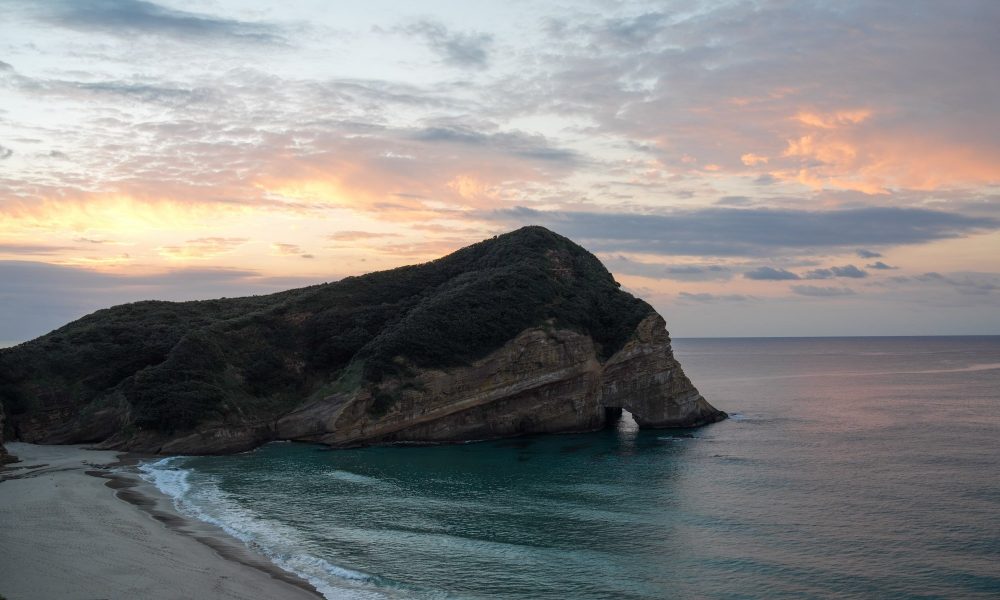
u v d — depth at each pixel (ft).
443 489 158.10
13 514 123.44
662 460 192.65
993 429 237.25
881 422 258.37
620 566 106.22
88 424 212.43
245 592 89.71
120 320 261.24
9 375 214.69
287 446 214.69
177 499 142.31
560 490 156.97
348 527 125.08
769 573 103.71
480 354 230.68
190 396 207.92
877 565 106.83
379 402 218.38
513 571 103.35
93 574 93.25
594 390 248.73
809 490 153.69
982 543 116.47
